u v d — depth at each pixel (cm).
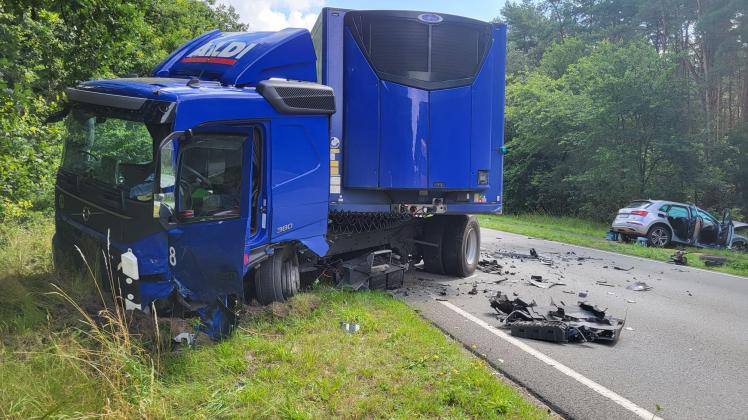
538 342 635
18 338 442
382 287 835
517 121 3562
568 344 637
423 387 455
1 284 536
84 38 813
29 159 851
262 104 604
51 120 627
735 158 2625
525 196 3556
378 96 831
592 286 1004
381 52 833
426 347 549
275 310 613
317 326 589
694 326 750
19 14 679
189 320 505
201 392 405
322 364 485
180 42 2177
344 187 830
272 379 443
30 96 700
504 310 734
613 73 2619
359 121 826
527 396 481
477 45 898
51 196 1012
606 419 442
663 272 1241
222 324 525
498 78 933
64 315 496
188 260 499
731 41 3139
